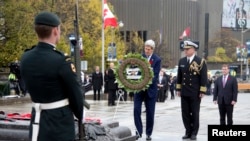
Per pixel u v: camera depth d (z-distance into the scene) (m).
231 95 12.84
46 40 5.09
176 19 95.44
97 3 51.28
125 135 8.88
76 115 5.21
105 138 7.87
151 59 11.02
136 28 92.88
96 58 52.84
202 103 27.55
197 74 11.45
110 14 37.41
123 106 23.50
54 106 5.04
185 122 11.61
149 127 11.09
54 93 5.00
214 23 103.50
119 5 93.00
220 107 13.05
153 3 93.19
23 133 7.82
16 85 28.47
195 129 11.47
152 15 92.94
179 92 11.73
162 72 28.08
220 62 93.31
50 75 4.95
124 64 10.82
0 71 37.19
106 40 52.81
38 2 39.44
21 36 29.47
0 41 29.64
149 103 10.99
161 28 92.81
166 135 12.26
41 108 5.09
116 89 23.80
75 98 5.03
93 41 52.03
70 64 5.03
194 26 99.31
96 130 7.89
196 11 100.06
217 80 13.09
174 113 19.73
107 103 25.62
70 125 5.09
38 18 5.05
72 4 43.44
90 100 28.19
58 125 5.01
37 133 5.16
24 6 29.73
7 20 28.89
